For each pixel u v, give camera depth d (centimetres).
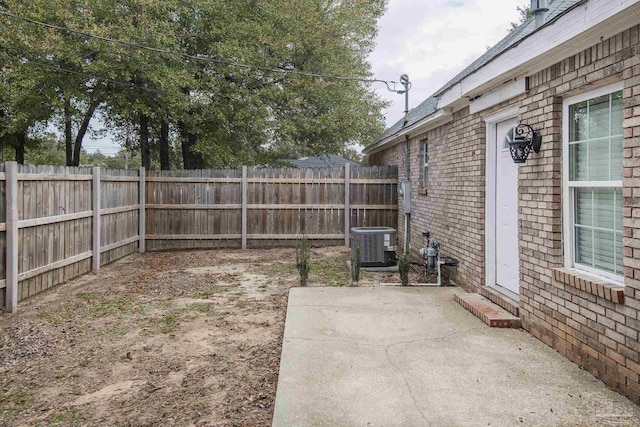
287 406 286
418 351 383
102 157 4856
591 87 350
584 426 259
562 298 375
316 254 1024
